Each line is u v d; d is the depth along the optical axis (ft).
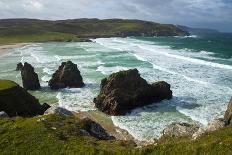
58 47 429.79
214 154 52.49
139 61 271.90
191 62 262.47
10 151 60.34
